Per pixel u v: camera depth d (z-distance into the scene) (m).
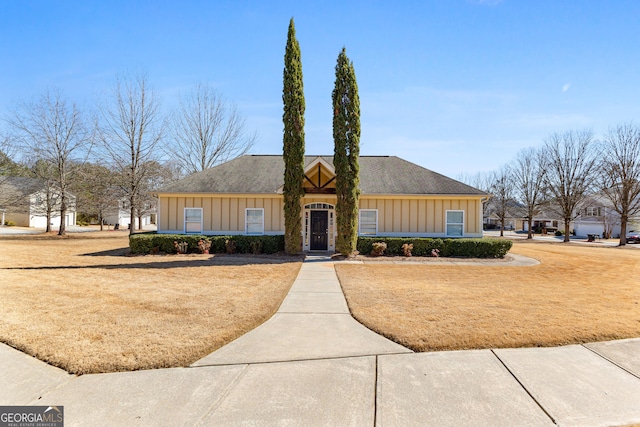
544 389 3.57
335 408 3.20
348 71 14.77
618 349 4.57
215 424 2.95
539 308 6.43
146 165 25.83
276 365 4.07
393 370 3.95
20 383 3.59
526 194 39.50
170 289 7.95
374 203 16.67
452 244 15.07
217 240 15.38
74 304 6.48
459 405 3.28
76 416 3.04
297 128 14.77
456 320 5.64
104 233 32.91
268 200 16.81
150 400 3.30
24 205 28.38
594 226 47.75
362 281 9.28
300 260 13.50
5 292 7.45
